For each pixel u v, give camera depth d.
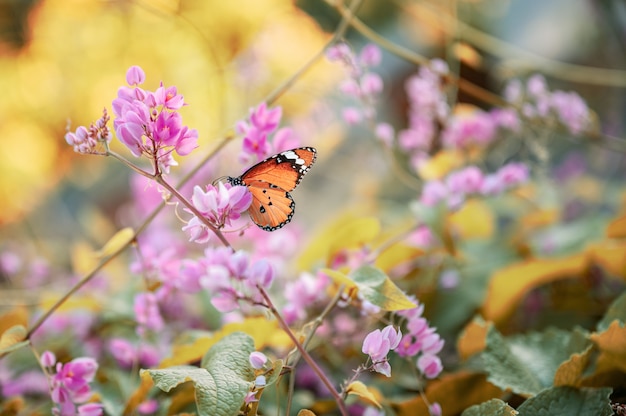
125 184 2.37
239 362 1.04
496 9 2.38
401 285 1.28
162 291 1.15
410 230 1.22
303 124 1.60
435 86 1.31
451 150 1.36
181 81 1.75
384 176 1.82
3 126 2.19
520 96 1.35
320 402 1.14
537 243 1.35
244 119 1.13
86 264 1.35
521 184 1.31
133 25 1.96
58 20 2.06
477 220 1.35
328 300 1.20
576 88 2.26
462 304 1.26
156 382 1.03
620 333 1.07
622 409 1.05
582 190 1.66
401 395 1.17
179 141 1.03
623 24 1.77
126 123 1.02
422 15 1.45
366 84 1.23
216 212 1.03
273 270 1.02
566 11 2.34
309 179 2.16
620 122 2.13
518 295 1.23
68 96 2.17
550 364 1.13
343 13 1.20
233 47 1.79
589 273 1.28
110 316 1.26
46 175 2.23
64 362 1.24
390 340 1.03
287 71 1.67
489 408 1.05
